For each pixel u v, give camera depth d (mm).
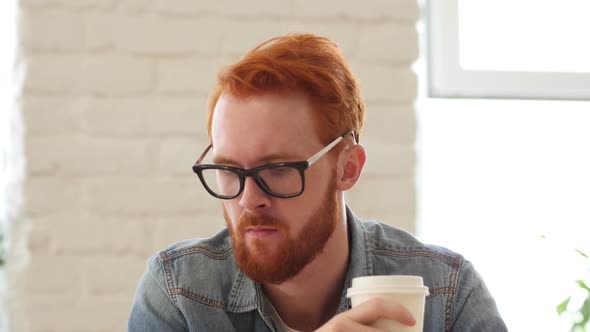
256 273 1234
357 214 2088
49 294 1998
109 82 2053
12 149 2109
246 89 1231
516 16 2424
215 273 1450
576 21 2438
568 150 2463
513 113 2451
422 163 2418
